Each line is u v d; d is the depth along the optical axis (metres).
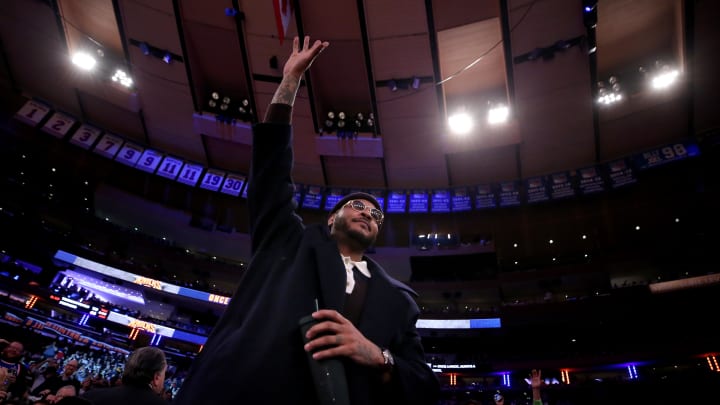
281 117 1.58
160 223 29.06
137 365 3.18
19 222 23.69
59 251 23.98
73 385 5.23
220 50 23.69
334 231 1.67
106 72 24.59
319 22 21.94
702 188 24.17
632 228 27.08
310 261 1.34
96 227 26.66
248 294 1.33
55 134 26.25
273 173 1.50
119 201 28.72
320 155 27.08
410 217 28.78
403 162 27.05
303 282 1.25
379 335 1.29
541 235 28.62
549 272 27.59
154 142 28.14
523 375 24.67
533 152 25.97
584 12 19.08
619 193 25.64
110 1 22.14
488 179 27.55
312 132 25.78
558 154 25.91
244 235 29.69
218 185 27.84
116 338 21.98
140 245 27.50
